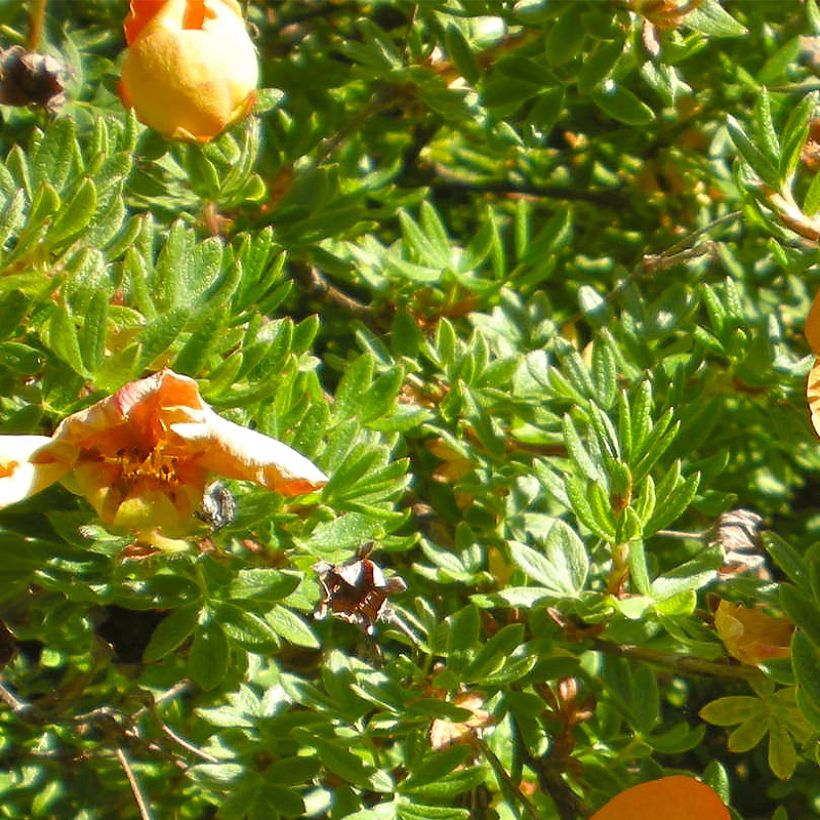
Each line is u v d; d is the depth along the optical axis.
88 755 0.44
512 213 0.53
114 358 0.38
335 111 0.49
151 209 0.44
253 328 0.39
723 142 0.49
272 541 0.40
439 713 0.40
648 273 0.47
